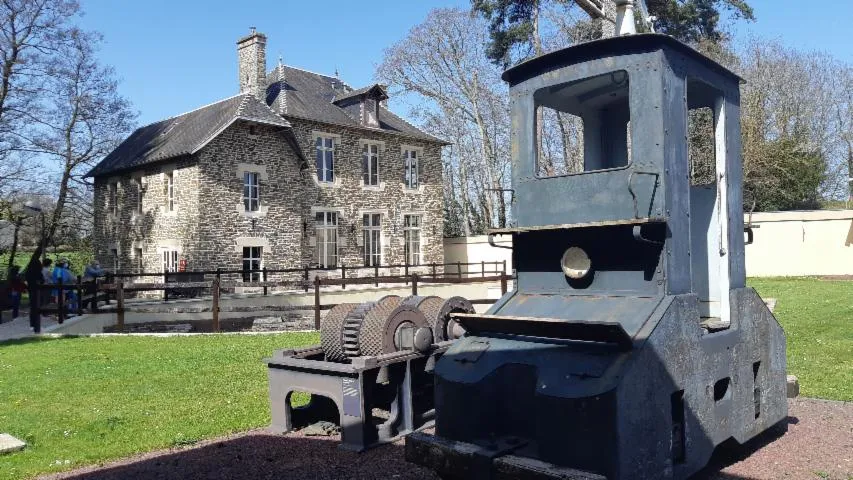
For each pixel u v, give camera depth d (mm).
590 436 4008
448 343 7062
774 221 27547
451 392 4723
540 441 4230
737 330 5203
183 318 17859
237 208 24188
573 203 5059
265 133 25297
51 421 7199
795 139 32875
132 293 24828
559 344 4559
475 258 32625
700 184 5781
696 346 4656
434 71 39156
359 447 6074
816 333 11750
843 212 26328
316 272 26750
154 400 8117
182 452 6121
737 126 5672
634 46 4789
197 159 23141
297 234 26141
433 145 32188
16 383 9312
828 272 26625
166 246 24453
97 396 8391
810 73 37094
